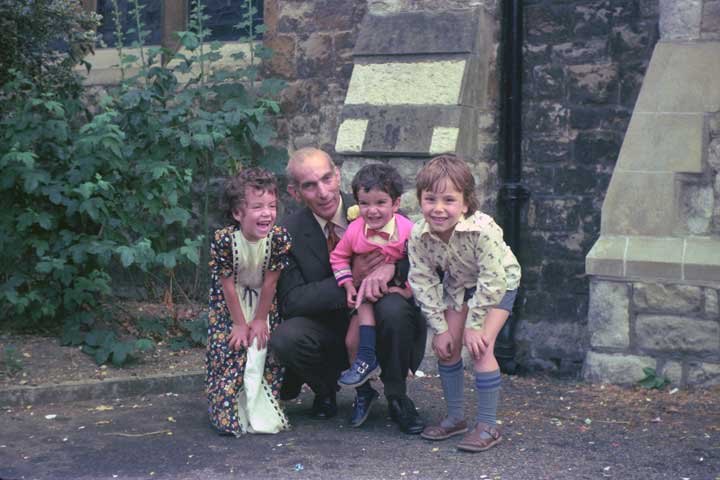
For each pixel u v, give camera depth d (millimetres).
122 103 6168
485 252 3447
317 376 3992
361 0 6391
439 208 3416
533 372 5883
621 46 5641
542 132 5887
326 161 3938
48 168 5730
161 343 5535
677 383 4758
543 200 5902
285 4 6633
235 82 6629
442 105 5320
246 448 3672
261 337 3918
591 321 4977
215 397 3906
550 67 5836
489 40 5719
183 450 3645
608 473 3311
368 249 3801
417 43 5523
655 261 4730
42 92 6004
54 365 4938
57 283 5551
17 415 4246
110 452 3617
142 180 5695
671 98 4777
